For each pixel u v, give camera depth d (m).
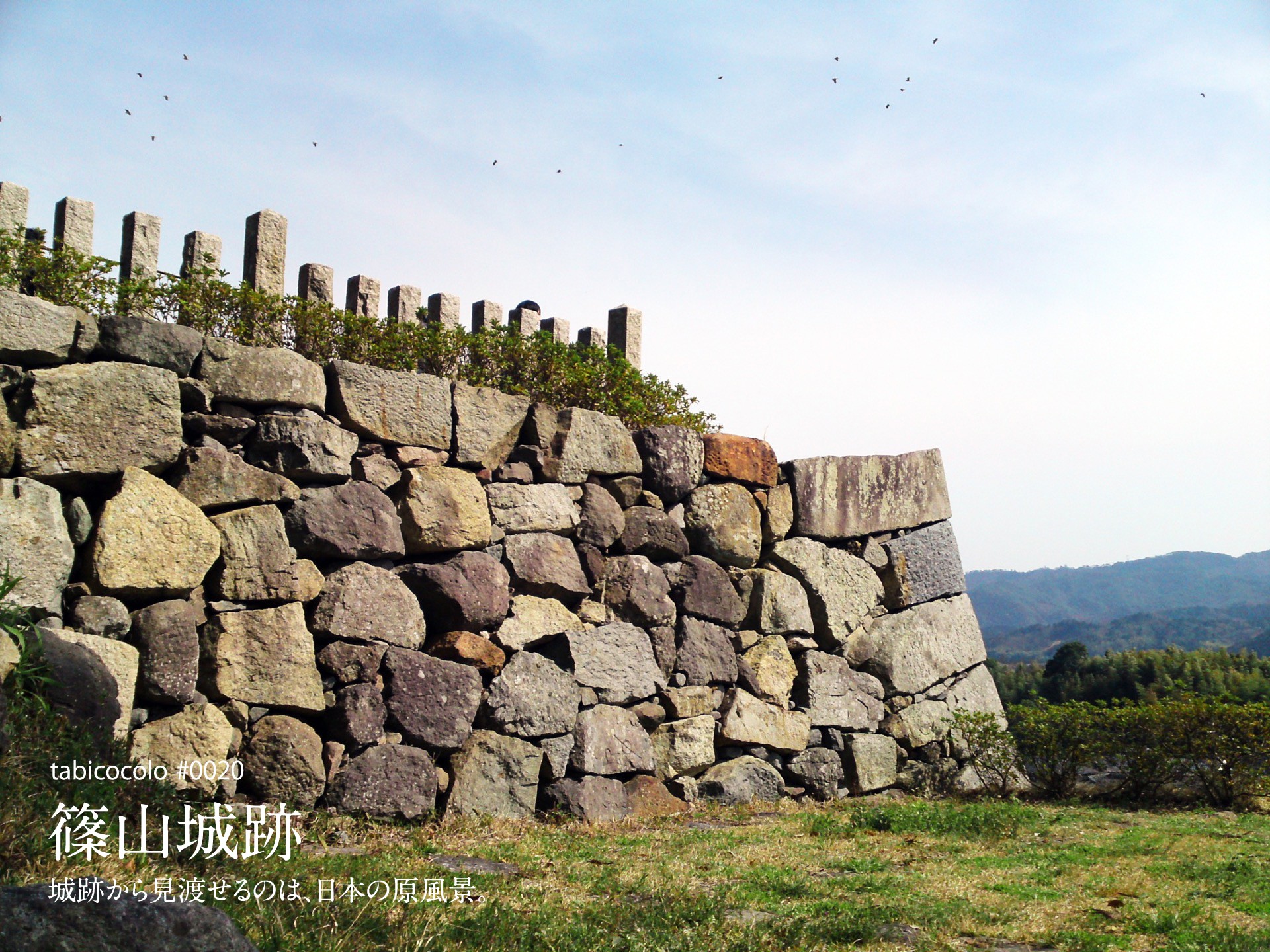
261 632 6.44
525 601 7.76
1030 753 10.45
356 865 5.16
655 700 8.47
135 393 6.14
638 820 7.78
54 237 7.27
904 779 10.00
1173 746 9.76
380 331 7.75
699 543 9.11
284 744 6.36
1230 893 5.64
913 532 10.79
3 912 2.75
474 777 7.14
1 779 4.30
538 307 9.37
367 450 7.18
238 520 6.47
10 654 5.10
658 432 8.89
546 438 8.14
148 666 5.96
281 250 7.75
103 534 5.86
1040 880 5.95
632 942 4.21
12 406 5.78
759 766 8.91
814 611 9.75
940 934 4.74
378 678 6.91
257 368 6.69
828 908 5.14
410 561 7.29
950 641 10.81
